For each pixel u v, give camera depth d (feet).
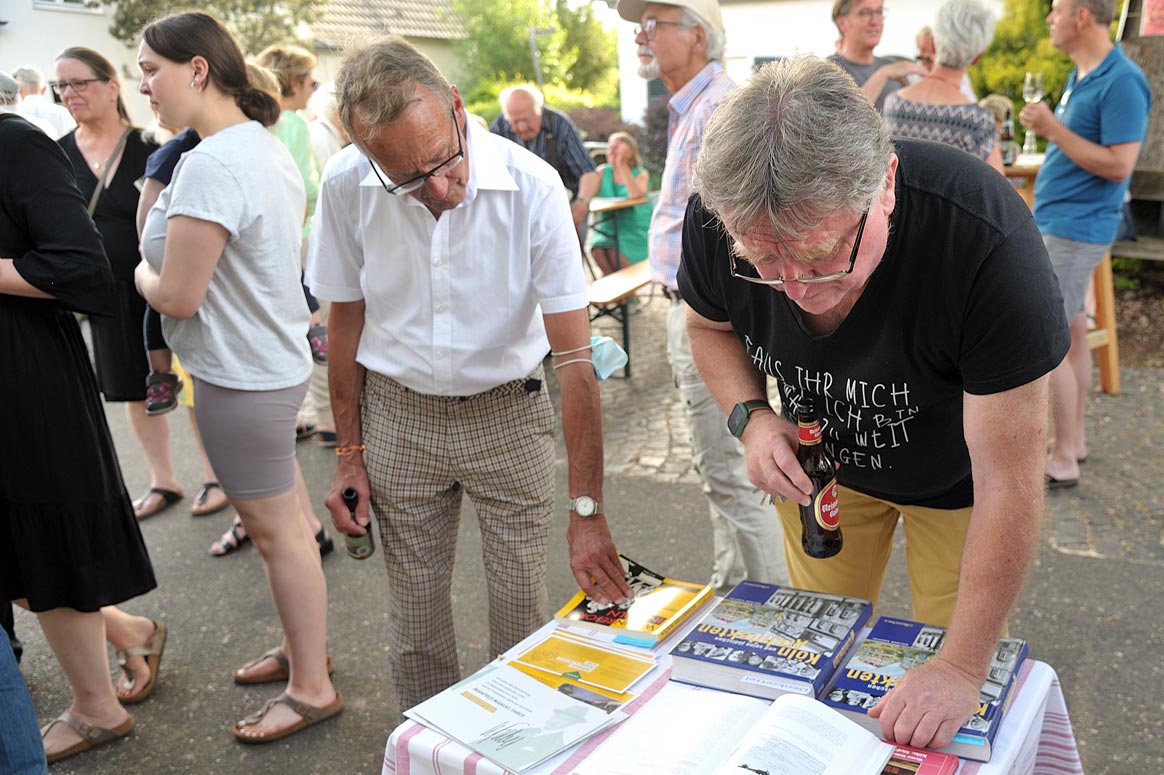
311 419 18.47
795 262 4.38
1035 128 13.48
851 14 14.03
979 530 4.85
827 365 5.48
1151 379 18.25
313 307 13.66
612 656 5.64
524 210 6.71
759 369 6.12
